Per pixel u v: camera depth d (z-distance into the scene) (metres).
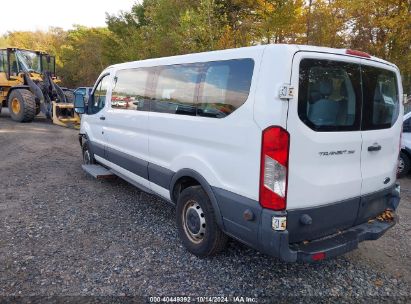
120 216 5.04
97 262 3.75
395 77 3.93
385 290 3.46
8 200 5.55
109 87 5.99
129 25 28.61
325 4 15.88
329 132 3.17
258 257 3.94
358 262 3.99
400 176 7.89
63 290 3.24
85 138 7.30
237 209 3.25
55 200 5.62
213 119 3.51
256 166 3.03
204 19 15.48
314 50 3.05
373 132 3.61
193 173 3.80
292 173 2.97
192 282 3.44
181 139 4.02
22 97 14.62
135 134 5.05
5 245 4.04
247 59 3.21
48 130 13.42
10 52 15.69
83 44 38.84
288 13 15.73
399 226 5.06
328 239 3.30
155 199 5.81
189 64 3.96
